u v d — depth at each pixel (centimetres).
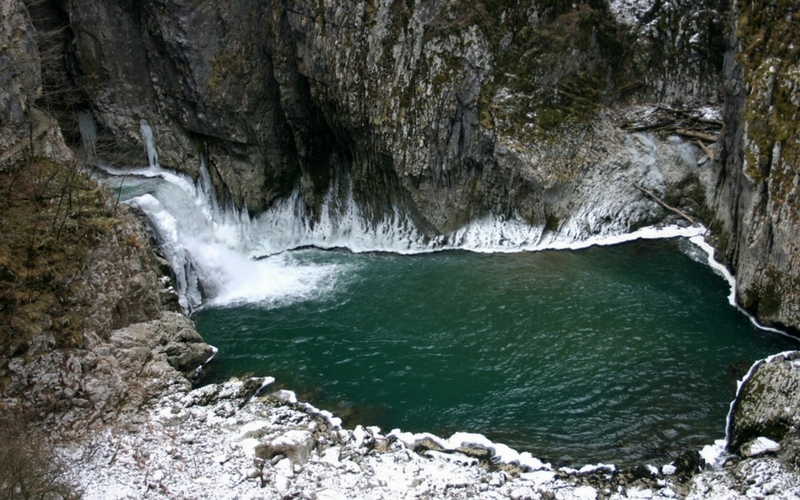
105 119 2719
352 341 1955
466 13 2480
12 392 1384
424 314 2095
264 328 2053
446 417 1608
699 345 1848
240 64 2580
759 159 1947
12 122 1723
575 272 2325
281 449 1405
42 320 1442
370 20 2458
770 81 1983
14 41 1738
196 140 2728
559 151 2534
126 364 1594
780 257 1853
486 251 2567
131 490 1285
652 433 1523
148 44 2628
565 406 1633
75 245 1580
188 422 1508
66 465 1340
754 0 2127
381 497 1304
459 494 1316
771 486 1301
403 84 2483
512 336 1942
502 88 2519
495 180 2552
